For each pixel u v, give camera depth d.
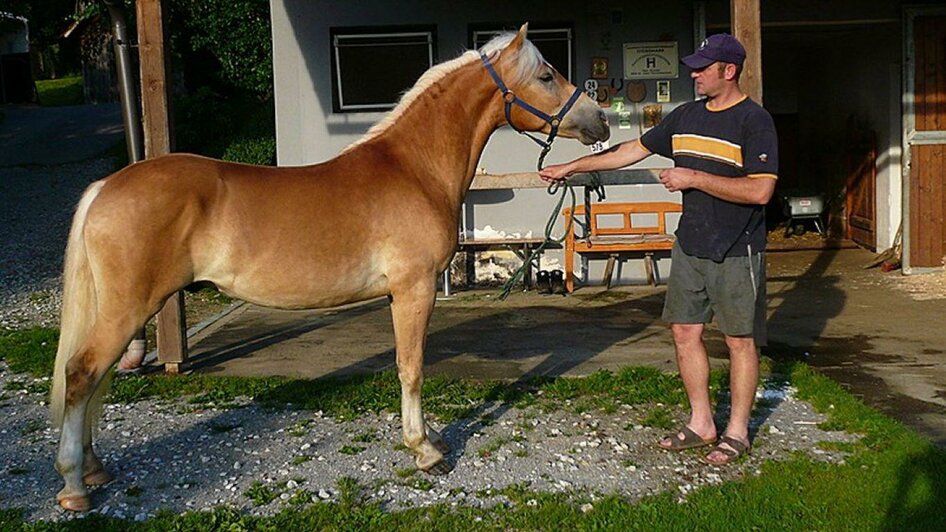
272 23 8.17
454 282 8.53
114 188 3.42
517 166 8.37
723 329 3.89
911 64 8.55
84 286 3.44
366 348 6.12
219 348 6.18
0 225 12.38
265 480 3.71
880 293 7.90
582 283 8.50
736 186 3.61
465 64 4.00
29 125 19.94
